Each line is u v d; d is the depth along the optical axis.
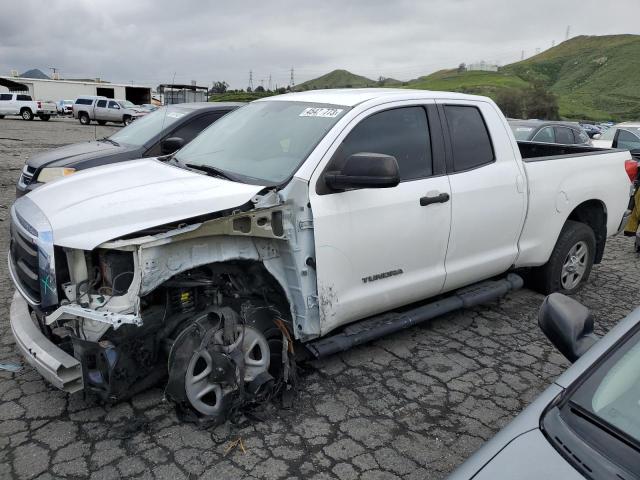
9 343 4.29
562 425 1.83
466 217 4.32
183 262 3.07
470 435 3.35
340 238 3.58
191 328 3.15
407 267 4.04
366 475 2.97
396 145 4.01
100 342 3.02
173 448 3.11
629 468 1.66
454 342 4.60
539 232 5.04
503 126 4.77
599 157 5.63
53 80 60.97
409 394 3.78
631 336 2.09
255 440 3.21
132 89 61.19
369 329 3.95
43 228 3.06
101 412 3.41
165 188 3.38
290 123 4.05
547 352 4.48
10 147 19.56
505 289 4.87
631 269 6.99
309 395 3.71
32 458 3.00
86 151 7.48
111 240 2.86
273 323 3.56
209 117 7.74
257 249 3.37
